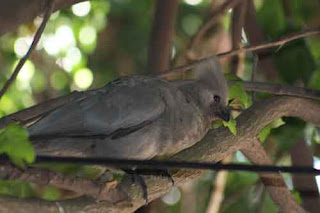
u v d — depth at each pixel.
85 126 11.53
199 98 12.88
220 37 19.39
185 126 12.18
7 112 18.97
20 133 8.86
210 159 12.09
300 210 13.12
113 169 11.66
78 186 9.67
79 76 20.33
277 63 14.34
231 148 12.15
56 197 14.74
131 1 21.06
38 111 12.02
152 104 11.95
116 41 21.42
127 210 10.49
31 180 9.30
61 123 11.37
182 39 20.62
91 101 11.76
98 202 10.25
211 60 13.02
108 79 21.25
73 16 20.41
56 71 20.38
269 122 12.30
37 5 11.19
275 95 12.45
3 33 11.04
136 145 11.80
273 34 15.17
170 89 12.30
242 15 15.01
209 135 12.26
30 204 9.80
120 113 11.77
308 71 14.20
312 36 16.16
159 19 15.48
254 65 13.59
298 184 14.41
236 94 12.27
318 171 8.63
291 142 13.99
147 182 11.66
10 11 10.96
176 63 16.83
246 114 12.30
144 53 21.34
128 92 11.98
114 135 11.70
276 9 15.45
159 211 16.20
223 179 15.57
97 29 20.67
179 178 12.03
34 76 20.14
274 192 13.09
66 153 11.48
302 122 13.91
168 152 12.19
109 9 20.94
